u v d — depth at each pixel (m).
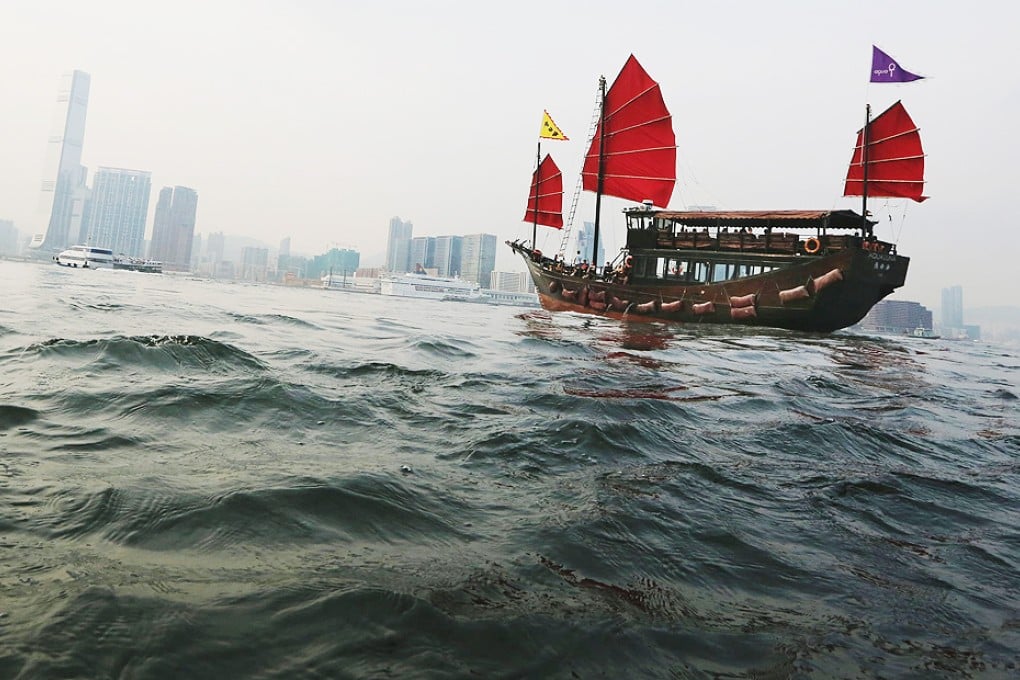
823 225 28.00
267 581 2.14
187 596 1.98
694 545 2.91
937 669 1.98
